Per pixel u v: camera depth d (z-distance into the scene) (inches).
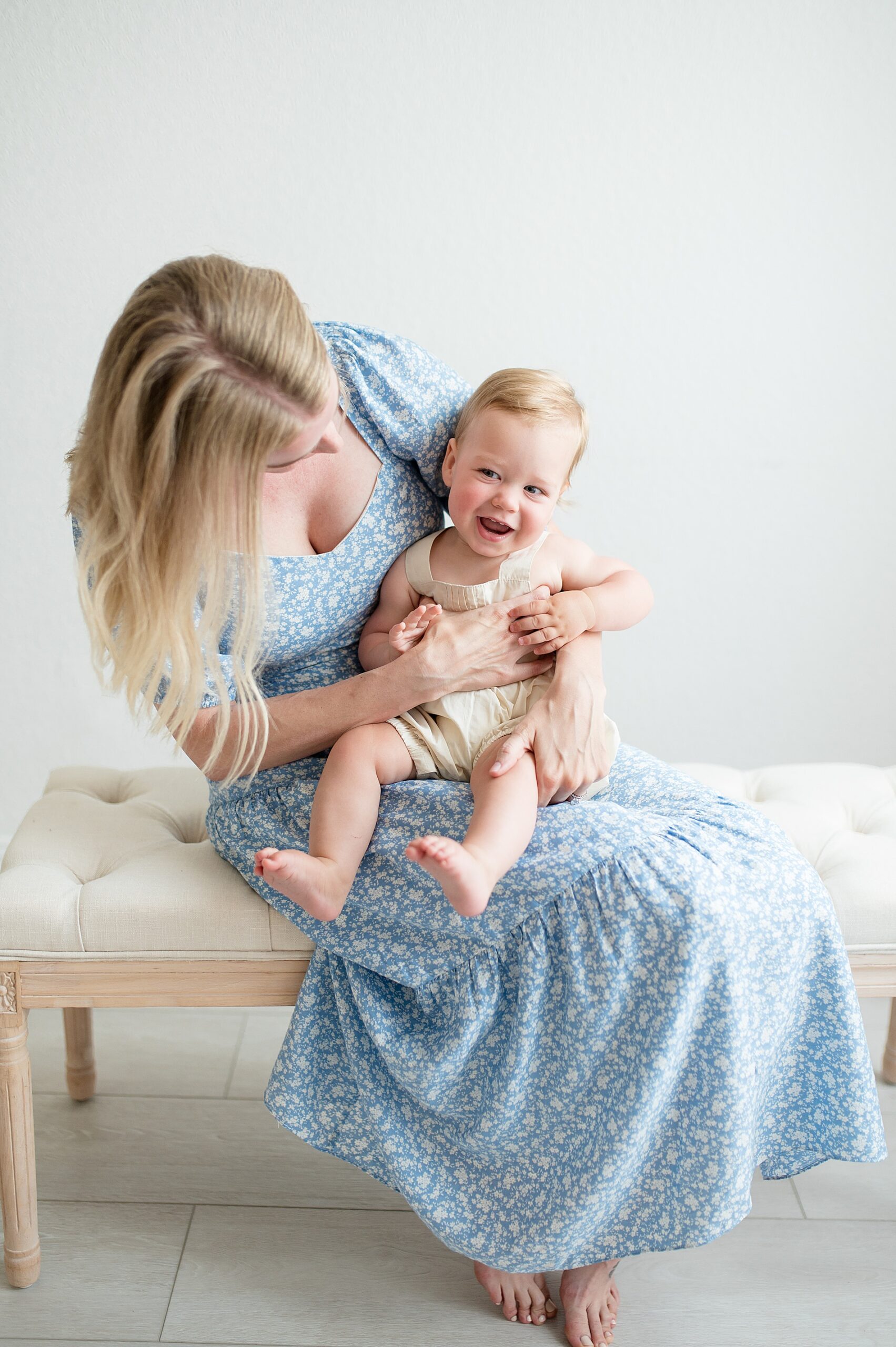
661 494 90.8
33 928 50.9
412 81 81.7
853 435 90.0
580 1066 46.5
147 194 82.6
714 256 85.9
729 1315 53.3
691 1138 47.1
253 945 51.5
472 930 47.2
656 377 88.3
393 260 85.1
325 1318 52.9
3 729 92.7
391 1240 58.2
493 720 50.2
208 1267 55.9
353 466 51.6
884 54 82.4
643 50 82.0
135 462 41.0
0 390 85.2
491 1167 50.4
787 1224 59.2
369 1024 49.0
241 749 47.8
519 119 82.7
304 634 51.7
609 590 52.4
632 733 96.7
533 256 85.4
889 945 52.1
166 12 79.3
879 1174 63.3
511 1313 52.8
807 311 87.2
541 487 50.1
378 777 49.1
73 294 84.0
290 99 81.5
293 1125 51.9
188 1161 63.7
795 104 83.3
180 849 56.3
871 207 85.2
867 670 95.4
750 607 93.7
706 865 46.8
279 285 42.4
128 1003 52.2
